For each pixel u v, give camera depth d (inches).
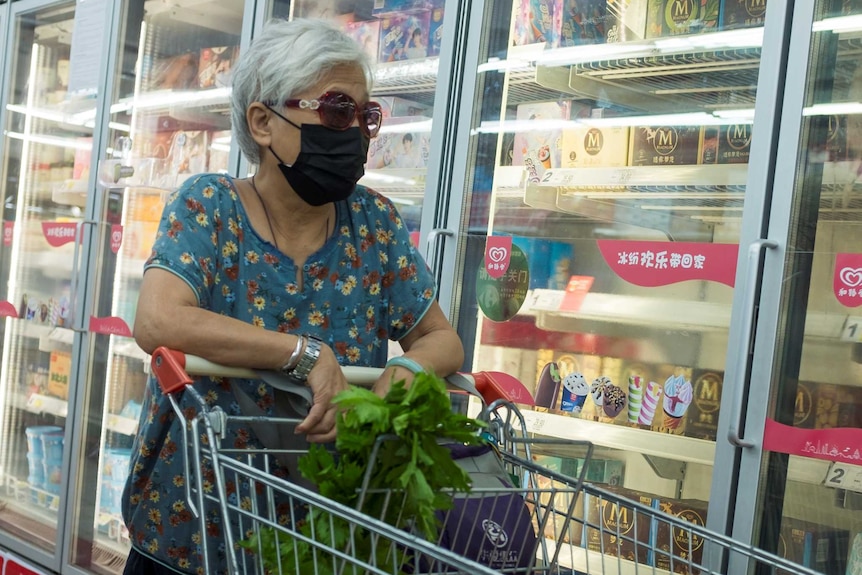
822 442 78.3
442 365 59.7
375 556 45.8
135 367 148.4
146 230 145.6
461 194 104.8
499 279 104.8
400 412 45.3
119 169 147.4
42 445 163.0
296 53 55.9
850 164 82.1
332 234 61.7
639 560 96.0
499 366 105.0
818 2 80.7
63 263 160.7
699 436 92.2
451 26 106.2
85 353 148.3
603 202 100.9
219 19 146.9
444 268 105.3
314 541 46.0
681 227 95.2
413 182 113.3
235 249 58.9
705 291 91.9
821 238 81.5
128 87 150.2
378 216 64.4
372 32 121.5
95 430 148.3
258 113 58.1
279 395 55.6
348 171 57.3
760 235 82.4
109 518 146.1
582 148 105.0
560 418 99.5
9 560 155.2
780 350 80.7
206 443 58.0
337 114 56.3
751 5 92.4
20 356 173.0
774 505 81.2
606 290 99.7
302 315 60.6
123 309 146.0
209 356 52.8
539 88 107.3
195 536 58.9
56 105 164.1
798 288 80.8
